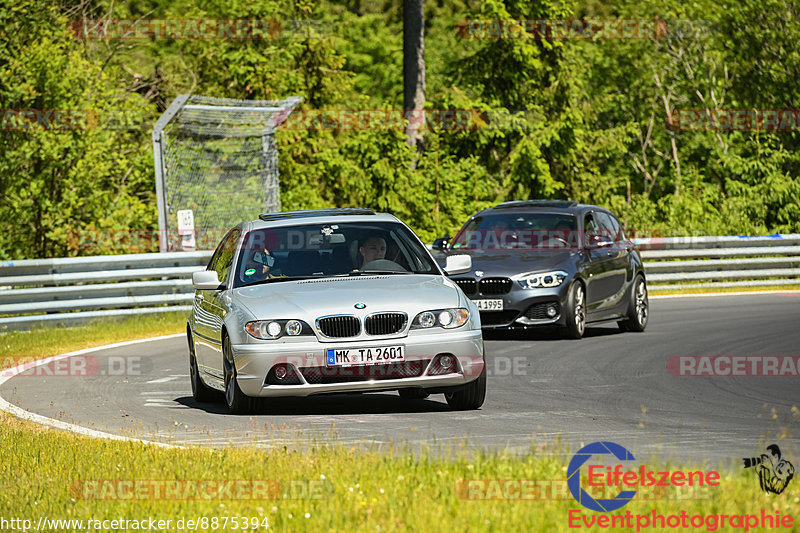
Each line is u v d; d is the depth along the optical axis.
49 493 24.56
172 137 97.38
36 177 92.50
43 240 93.81
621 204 126.62
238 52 119.94
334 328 35.31
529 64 135.75
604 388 42.72
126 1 137.50
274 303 35.97
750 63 158.38
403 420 35.41
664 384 43.72
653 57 163.25
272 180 97.44
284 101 90.56
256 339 35.34
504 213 64.81
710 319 69.44
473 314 36.66
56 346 61.31
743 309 75.62
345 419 35.78
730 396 40.53
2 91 90.12
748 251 98.31
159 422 36.22
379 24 185.88
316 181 116.50
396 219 41.25
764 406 38.09
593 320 60.81
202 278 38.62
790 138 151.88
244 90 121.00
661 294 91.75
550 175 134.00
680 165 166.75
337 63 127.38
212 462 27.11
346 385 35.12
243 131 95.94
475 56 138.62
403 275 38.66
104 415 38.28
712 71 161.00
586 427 33.81
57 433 33.56
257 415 37.00
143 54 134.38
